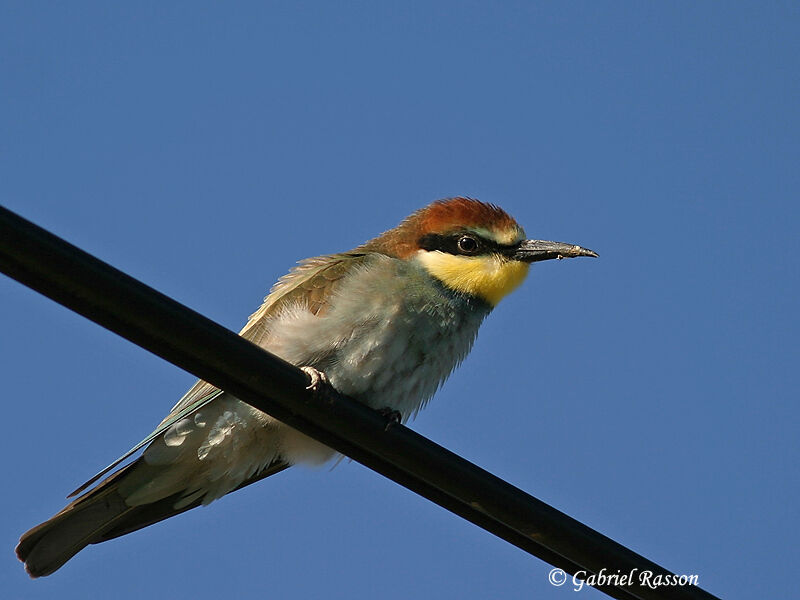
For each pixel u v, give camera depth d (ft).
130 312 26.43
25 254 24.94
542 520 31.19
